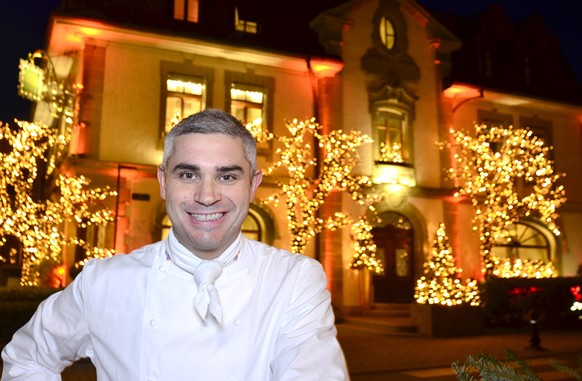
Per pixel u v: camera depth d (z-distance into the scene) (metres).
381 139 17.78
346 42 17.67
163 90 15.20
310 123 16.72
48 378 1.85
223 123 1.83
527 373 1.80
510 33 20.86
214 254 1.81
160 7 15.96
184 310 1.76
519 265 18.28
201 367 1.71
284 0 18.20
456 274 17.25
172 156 1.83
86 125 14.33
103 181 14.27
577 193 20.56
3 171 16.20
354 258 16.25
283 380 1.56
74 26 14.24
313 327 1.72
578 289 15.27
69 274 13.73
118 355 1.77
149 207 14.63
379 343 12.23
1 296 11.18
